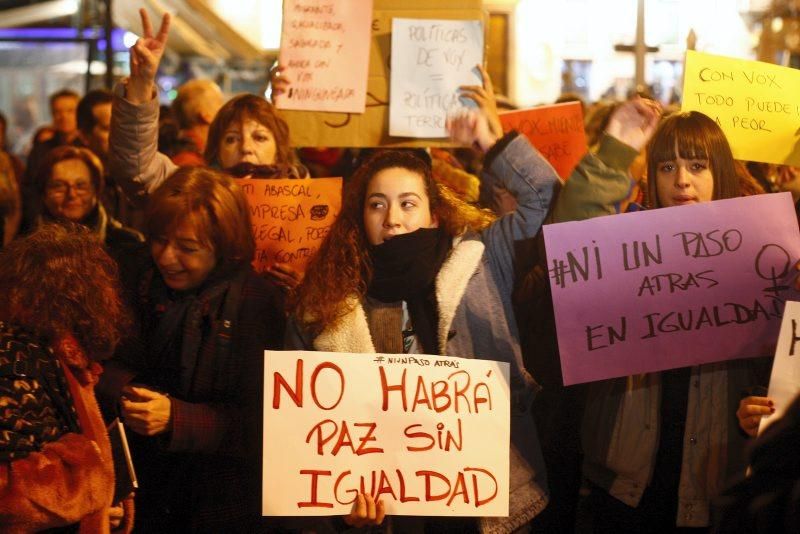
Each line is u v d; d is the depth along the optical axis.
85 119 6.25
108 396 3.37
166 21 3.89
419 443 3.17
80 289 2.91
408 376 3.19
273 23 10.27
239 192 3.56
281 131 4.37
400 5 4.34
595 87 10.44
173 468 3.47
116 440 3.08
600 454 3.47
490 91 4.26
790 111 4.02
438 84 4.29
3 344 2.75
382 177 3.41
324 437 3.14
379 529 3.29
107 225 5.14
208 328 3.43
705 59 4.01
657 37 10.37
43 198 4.95
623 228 3.39
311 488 3.12
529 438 3.42
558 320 3.36
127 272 3.60
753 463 2.45
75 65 12.48
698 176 3.53
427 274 3.34
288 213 4.16
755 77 4.02
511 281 3.55
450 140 4.28
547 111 4.77
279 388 3.14
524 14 8.34
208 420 3.32
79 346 2.94
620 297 3.37
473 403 3.20
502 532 3.28
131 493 3.08
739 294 3.39
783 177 4.68
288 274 4.03
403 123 4.29
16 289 2.85
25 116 12.48
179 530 3.45
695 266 3.39
